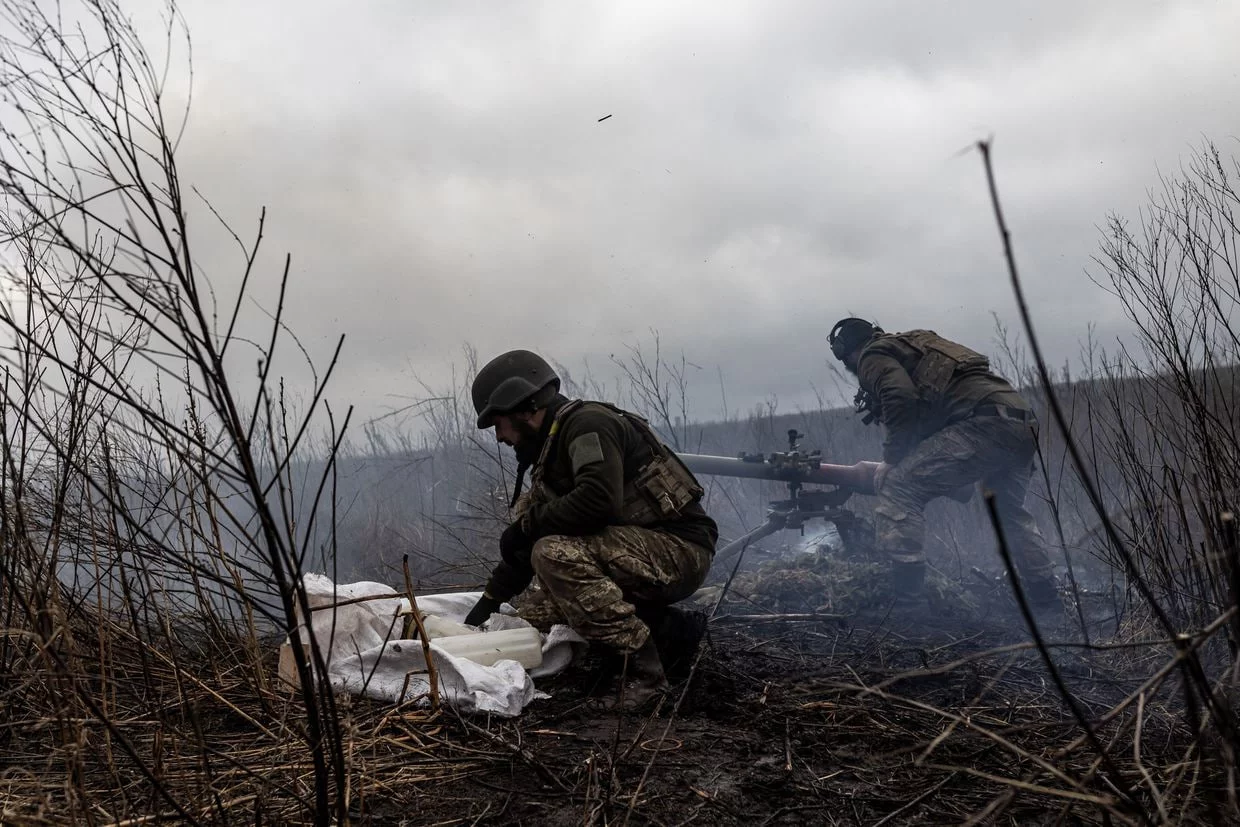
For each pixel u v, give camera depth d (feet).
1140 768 4.83
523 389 10.89
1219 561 8.67
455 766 8.22
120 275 4.81
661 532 10.73
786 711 9.85
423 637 9.05
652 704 9.95
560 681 10.85
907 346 16.97
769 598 16.33
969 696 10.81
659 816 7.40
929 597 16.01
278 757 7.81
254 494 5.05
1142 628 12.18
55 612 6.66
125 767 7.55
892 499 16.29
